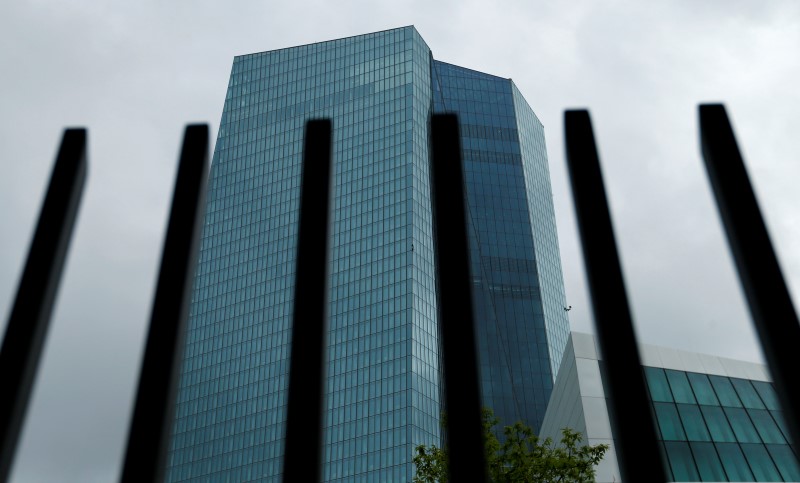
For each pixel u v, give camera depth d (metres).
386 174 125.62
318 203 4.87
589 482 22.58
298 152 136.00
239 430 113.75
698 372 31.39
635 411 4.02
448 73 156.75
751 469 27.27
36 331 4.22
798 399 3.92
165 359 4.29
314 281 4.61
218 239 133.62
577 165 4.82
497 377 123.56
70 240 4.68
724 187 4.57
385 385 105.69
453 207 4.76
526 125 160.88
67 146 4.81
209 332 125.06
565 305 144.25
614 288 4.40
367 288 115.50
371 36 145.75
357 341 111.62
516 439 23.47
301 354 4.39
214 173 141.00
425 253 118.62
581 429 28.48
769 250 4.32
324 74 144.50
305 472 4.05
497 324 129.75
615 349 4.22
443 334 4.34
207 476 112.62
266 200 133.38
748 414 29.86
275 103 144.75
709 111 4.85
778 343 4.08
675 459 27.05
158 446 4.05
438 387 108.69
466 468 3.92
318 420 4.23
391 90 136.38
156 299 4.46
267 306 121.75
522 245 140.12
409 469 97.25
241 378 117.94
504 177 148.00
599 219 4.62
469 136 150.75
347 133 134.12
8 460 3.96
